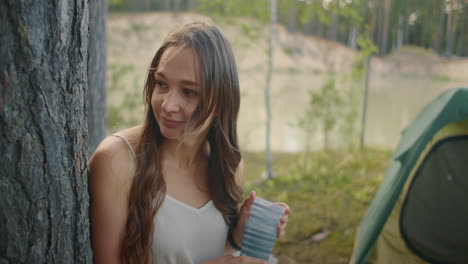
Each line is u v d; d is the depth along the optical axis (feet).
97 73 8.69
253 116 33.60
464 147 9.95
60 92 2.88
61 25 2.78
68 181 3.06
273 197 16.16
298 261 11.02
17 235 2.79
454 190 10.03
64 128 2.97
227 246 4.38
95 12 8.41
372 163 21.06
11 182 2.71
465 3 30.27
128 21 68.28
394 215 11.03
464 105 8.74
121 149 3.37
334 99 21.45
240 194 4.28
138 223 3.35
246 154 23.18
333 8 18.74
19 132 2.67
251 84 43.32
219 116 3.64
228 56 3.46
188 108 3.27
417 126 10.88
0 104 2.56
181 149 3.79
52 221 2.97
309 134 22.90
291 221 13.70
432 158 10.39
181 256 3.64
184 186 3.83
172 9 74.95
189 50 3.21
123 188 3.33
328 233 12.85
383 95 49.88
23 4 2.52
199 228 3.76
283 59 74.33
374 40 30.42
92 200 3.37
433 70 56.24
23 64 2.60
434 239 10.09
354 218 14.03
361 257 9.63
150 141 3.51
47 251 2.99
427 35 33.50
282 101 41.70
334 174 19.06
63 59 2.87
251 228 3.94
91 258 3.47
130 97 25.40
